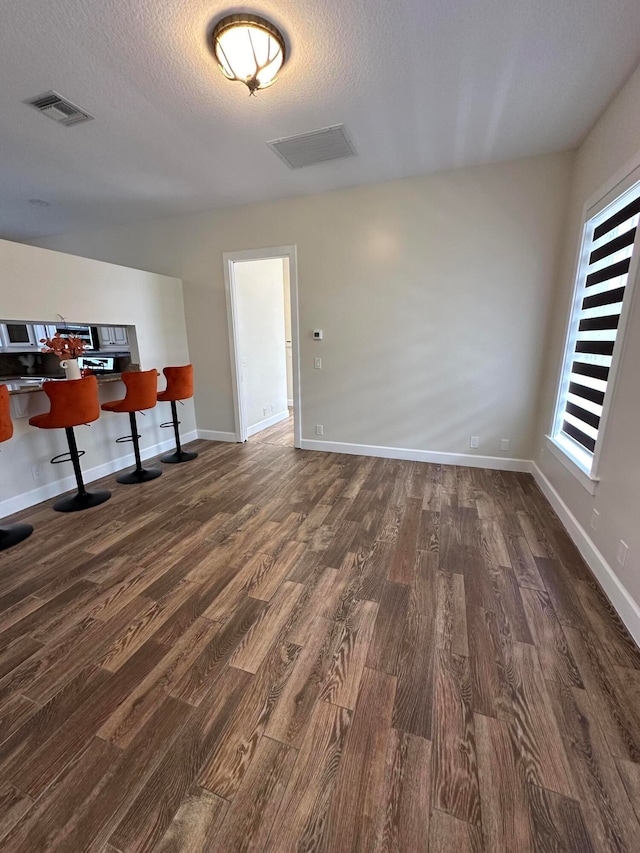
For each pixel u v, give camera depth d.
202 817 1.01
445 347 3.53
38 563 2.17
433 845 0.94
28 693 1.37
